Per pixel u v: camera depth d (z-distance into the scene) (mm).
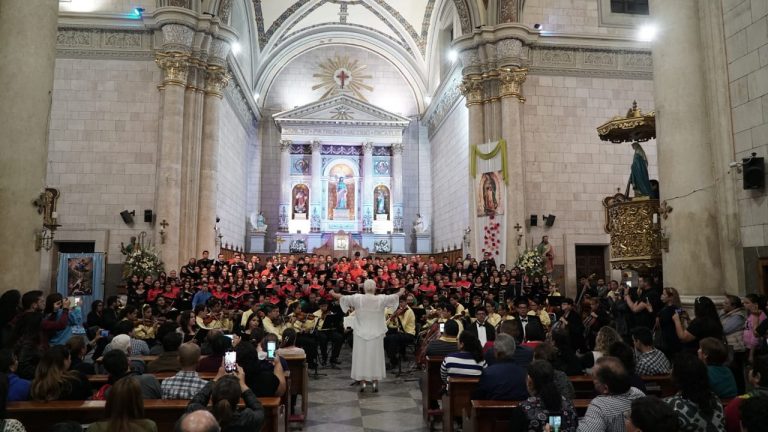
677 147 8461
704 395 3590
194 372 5129
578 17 19688
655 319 8953
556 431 3688
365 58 30703
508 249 17953
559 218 18734
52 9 8562
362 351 9875
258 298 12992
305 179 29875
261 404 4523
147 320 10164
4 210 7945
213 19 17734
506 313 11359
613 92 19469
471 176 18688
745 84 7957
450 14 24453
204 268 14914
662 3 8820
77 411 4551
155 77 17750
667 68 8664
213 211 18125
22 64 8195
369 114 29438
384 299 10102
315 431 7473
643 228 9797
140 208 17266
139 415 3473
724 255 8148
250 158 29406
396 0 26969
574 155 19031
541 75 19219
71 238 16984
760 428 2879
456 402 6227
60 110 17484
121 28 17750
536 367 4051
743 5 7996
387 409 8680
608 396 3945
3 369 4926
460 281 15578
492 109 19016
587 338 10266
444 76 25891
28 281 8070
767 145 7570
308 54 30562
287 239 28516
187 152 17531
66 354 5086
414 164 30375
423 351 10820
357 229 29719
